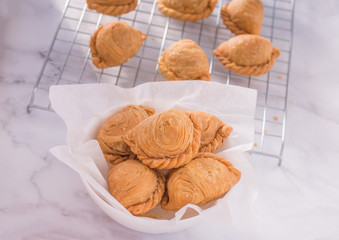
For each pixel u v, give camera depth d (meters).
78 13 0.67
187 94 0.54
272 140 0.62
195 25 0.69
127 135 0.50
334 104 0.66
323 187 0.60
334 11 0.73
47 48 0.65
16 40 0.64
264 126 0.61
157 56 0.65
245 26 0.65
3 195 0.55
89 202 0.56
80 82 0.62
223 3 0.71
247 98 0.54
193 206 0.47
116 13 0.64
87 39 0.65
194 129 0.51
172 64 0.60
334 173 0.62
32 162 0.57
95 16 0.67
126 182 0.48
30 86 0.62
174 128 0.48
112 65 0.62
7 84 0.61
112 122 0.51
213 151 0.53
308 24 0.72
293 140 0.63
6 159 0.57
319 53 0.70
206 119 0.52
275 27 0.71
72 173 0.57
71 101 0.51
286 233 0.57
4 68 0.62
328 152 0.63
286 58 0.69
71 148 0.50
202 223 0.56
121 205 0.47
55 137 0.59
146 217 0.48
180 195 0.48
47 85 0.62
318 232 0.57
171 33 0.67
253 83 0.66
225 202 0.48
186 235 0.55
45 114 0.60
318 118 0.65
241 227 0.49
